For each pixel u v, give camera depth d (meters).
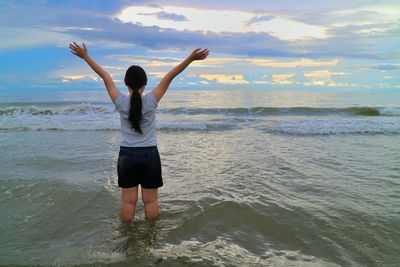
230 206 3.46
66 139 8.13
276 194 3.96
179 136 8.95
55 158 5.86
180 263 2.34
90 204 3.61
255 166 5.48
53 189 4.06
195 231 2.91
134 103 2.69
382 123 11.60
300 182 4.52
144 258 2.41
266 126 11.01
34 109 14.40
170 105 20.70
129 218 3.04
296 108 16.97
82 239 2.75
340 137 8.95
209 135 9.15
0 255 2.43
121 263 2.33
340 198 3.82
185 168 5.33
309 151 6.86
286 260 2.40
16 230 2.92
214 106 19.86
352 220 3.13
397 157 6.27
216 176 4.83
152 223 3.05
